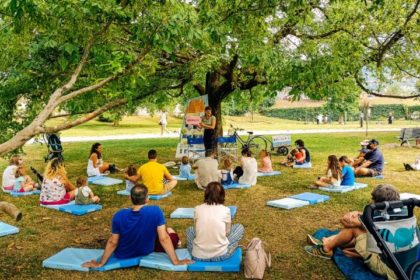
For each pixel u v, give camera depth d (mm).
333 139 24969
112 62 4809
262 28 8016
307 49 10445
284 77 8680
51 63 6172
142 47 5617
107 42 5711
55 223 7590
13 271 5391
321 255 5734
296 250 6031
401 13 11000
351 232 5465
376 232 4156
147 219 5422
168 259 5430
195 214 5504
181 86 15117
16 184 10156
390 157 16281
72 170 13859
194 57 9805
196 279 5031
